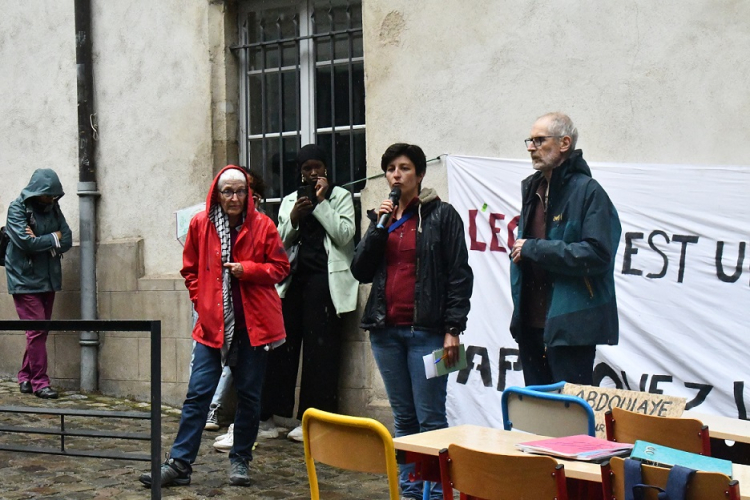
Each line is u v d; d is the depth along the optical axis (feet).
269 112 27.12
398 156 17.33
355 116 25.66
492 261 22.27
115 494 18.22
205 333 19.06
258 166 27.32
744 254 19.26
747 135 19.54
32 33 31.24
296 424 24.91
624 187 20.54
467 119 22.99
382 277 17.42
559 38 21.76
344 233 23.24
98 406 27.40
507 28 22.43
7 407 17.26
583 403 12.91
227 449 22.21
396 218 17.63
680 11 20.26
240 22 27.48
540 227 17.30
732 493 8.72
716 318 19.49
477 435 12.17
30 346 28.63
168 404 27.53
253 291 19.15
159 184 28.32
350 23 25.75
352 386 24.09
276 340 19.34
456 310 17.01
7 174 31.91
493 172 22.31
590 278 16.29
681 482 8.96
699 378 19.60
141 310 28.25
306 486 19.19
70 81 30.30
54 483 19.01
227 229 19.29
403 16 23.89
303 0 26.40
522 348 17.49
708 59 19.95
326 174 23.65
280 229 23.50
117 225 29.19
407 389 17.53
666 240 20.06
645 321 20.18
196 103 27.58
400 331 17.28
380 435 11.31
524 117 22.21
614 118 21.07
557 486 9.93
